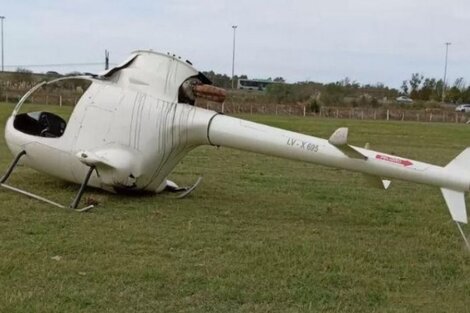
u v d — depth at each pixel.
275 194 8.42
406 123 39.03
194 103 7.40
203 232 5.79
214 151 13.90
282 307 3.92
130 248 5.09
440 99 85.25
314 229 6.22
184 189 8.28
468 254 5.44
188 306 3.86
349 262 4.95
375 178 6.18
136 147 7.01
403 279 4.64
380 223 6.77
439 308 4.07
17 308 3.64
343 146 5.88
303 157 6.30
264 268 4.68
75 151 7.13
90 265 4.56
